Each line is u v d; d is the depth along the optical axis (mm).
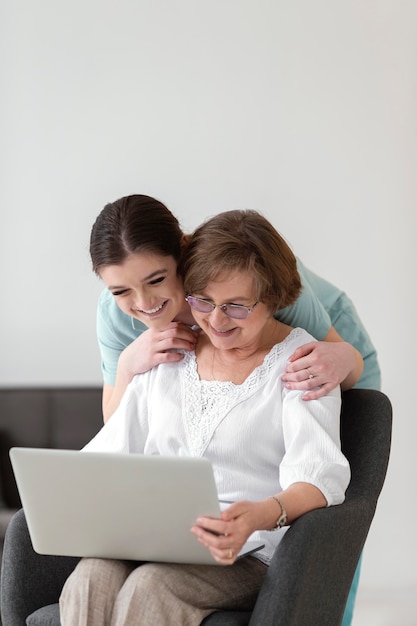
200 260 2156
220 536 1968
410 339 3885
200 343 2408
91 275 4008
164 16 3902
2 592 2254
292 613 1997
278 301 2203
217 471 2273
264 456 2256
